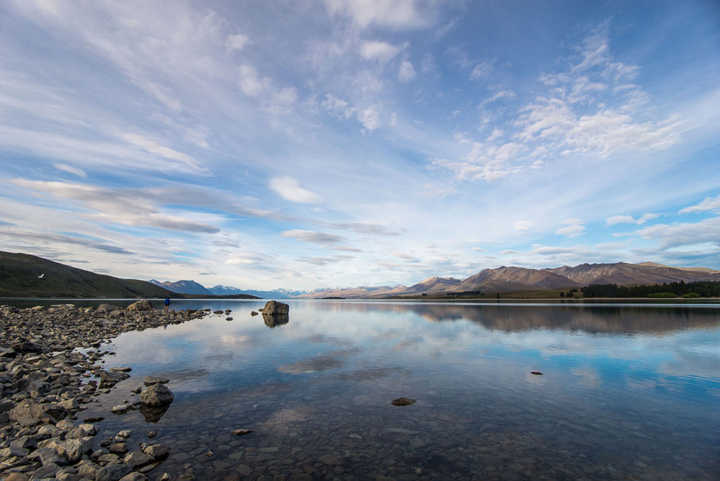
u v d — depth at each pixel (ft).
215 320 182.29
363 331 127.13
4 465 26.81
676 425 36.19
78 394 46.75
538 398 45.62
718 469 26.81
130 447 30.86
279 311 244.22
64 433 33.45
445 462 28.30
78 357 70.23
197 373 59.72
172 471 26.55
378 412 40.40
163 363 68.08
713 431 34.60
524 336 108.99
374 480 25.36
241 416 39.09
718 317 182.91
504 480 25.30
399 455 29.55
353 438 33.19
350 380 55.06
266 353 79.36
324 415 39.45
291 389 49.98
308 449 30.78
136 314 197.77
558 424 36.58
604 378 55.88
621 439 32.76
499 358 72.74
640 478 25.46
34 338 91.09
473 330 127.54
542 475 26.02
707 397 45.80
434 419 38.11
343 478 25.63
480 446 31.35
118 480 25.04
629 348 84.48
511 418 38.34
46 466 26.08
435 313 250.37
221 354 78.02
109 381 53.06
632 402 43.91
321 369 62.85
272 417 38.75
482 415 39.32
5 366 56.39
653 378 55.72
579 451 30.22
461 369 62.54
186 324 155.12
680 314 209.26
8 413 37.60
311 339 104.22
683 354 76.33
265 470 26.84
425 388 50.39
